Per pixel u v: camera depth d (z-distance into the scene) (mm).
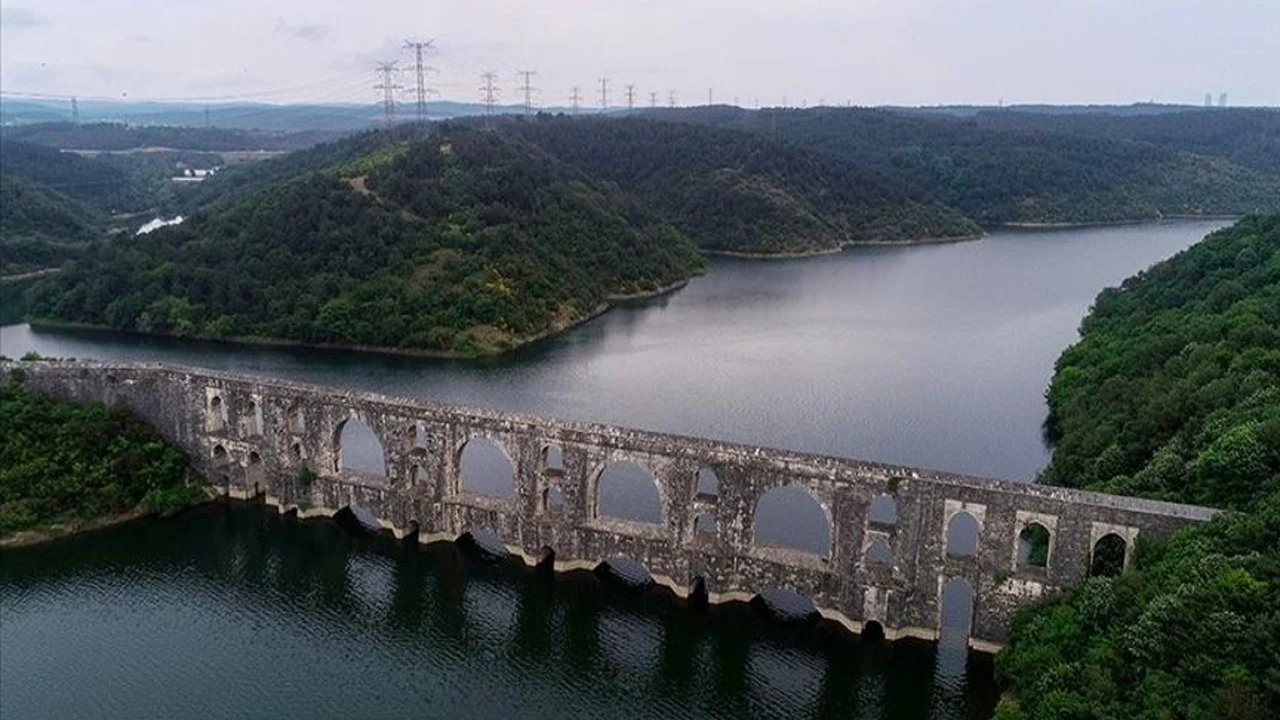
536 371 139125
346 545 84312
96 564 80938
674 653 69062
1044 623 57219
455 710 62344
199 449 92688
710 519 81688
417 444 84125
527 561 79125
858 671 65625
